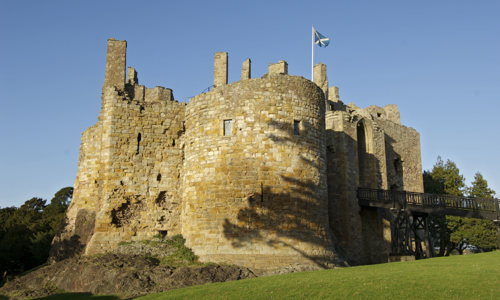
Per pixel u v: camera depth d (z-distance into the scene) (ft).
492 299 47.01
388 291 52.21
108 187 92.17
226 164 85.46
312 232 85.15
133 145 95.40
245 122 86.38
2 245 139.54
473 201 113.80
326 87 137.49
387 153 150.20
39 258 138.41
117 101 96.17
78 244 94.73
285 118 87.66
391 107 176.65
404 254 109.91
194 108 93.09
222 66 108.68
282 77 89.71
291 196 84.28
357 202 115.85
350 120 120.78
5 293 82.53
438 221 181.98
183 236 89.61
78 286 77.25
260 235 81.15
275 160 84.89
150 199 94.07
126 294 69.46
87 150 101.81
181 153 97.66
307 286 57.31
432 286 53.36
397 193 113.80
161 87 119.85
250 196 82.94
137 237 92.07
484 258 77.10
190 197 88.48
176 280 72.02
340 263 87.30
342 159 115.44
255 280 65.62
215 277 72.79
